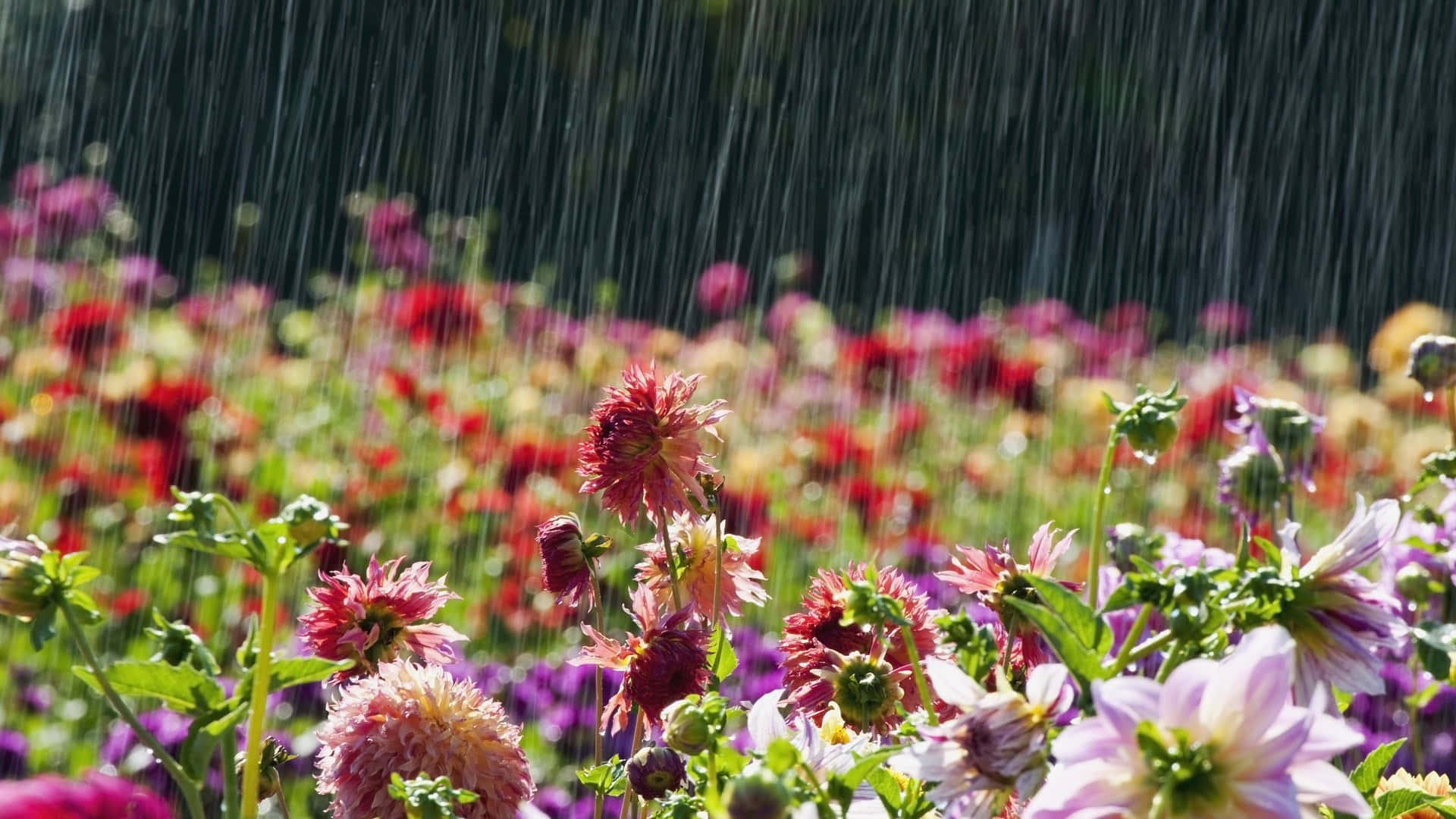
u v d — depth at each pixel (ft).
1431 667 5.24
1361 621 3.55
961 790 3.39
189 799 3.42
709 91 48.85
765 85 48.14
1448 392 6.12
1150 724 2.97
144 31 46.98
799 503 19.60
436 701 4.53
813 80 48.24
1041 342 26.68
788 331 28.22
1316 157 45.37
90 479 16.67
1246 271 45.16
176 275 44.80
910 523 19.16
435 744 4.42
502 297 27.84
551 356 25.00
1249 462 5.76
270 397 23.13
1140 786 3.00
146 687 3.44
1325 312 44.37
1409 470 20.76
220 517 15.16
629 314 45.96
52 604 3.49
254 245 45.06
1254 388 25.31
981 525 20.44
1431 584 6.03
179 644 3.55
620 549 15.96
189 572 15.37
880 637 4.06
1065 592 3.50
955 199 47.26
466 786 4.43
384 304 27.96
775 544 17.29
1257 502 5.74
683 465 5.13
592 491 5.15
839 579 4.97
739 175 47.98
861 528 18.93
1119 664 3.48
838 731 4.54
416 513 18.25
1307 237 45.19
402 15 47.09
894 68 47.78
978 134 47.37
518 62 48.49
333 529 3.32
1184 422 20.30
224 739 3.46
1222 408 20.17
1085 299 43.60
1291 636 3.55
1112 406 3.84
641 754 4.34
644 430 5.05
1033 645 4.67
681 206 48.03
